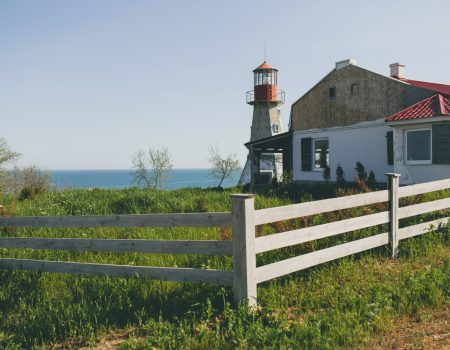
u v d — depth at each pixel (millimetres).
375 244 7586
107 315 5371
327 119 22781
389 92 19781
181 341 4629
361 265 7145
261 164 35781
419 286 5867
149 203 13820
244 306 5207
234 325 4855
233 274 5434
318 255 6492
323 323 4883
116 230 9820
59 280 6824
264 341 4465
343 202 7023
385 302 5426
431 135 16297
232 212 5406
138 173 50094
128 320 5270
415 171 16906
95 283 6484
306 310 5492
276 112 41438
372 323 4898
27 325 5367
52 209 13234
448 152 15695
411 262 7418
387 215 7840
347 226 7055
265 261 7094
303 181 24297
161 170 50344
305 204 6309
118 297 5836
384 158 20031
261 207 13242
